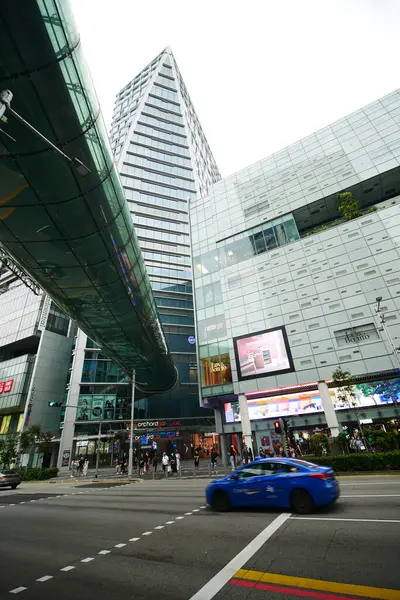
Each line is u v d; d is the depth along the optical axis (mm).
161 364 40844
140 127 76938
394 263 26125
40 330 51000
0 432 47188
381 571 4184
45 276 19156
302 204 34062
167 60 92625
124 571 4949
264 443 27031
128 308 24938
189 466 33000
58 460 40812
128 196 66938
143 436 45688
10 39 9148
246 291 32594
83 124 11930
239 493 8617
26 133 11078
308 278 29516
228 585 4184
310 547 5312
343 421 24312
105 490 17641
